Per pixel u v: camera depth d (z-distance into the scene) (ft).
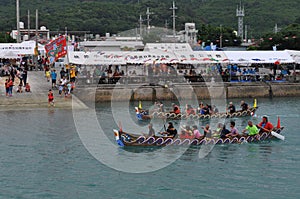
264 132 136.36
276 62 240.53
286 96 242.17
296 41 349.82
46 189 95.66
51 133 144.87
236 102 223.51
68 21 485.15
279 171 106.93
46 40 371.35
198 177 102.58
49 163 113.29
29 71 275.80
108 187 96.78
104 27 404.57
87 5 512.63
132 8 413.39
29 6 652.48
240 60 234.58
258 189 95.09
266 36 371.76
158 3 408.67
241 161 115.44
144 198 90.58
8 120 165.07
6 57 269.23
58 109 185.57
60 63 285.43
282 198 90.12
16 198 90.94
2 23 546.67
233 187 96.32
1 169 108.37
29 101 195.11
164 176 103.24
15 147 128.16
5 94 206.28
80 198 90.94
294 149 127.34
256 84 239.30
